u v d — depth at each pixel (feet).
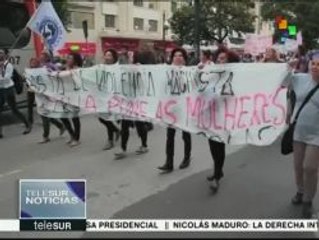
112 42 176.86
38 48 49.49
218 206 22.38
